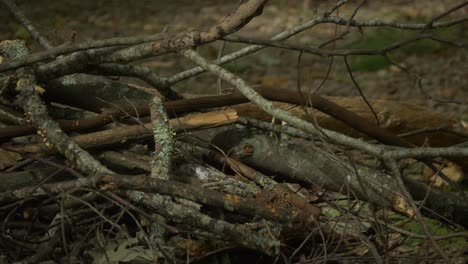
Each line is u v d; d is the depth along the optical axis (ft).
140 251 9.82
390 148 11.68
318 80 23.40
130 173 10.88
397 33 26.27
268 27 28.81
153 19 29.71
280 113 9.59
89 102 11.96
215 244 10.02
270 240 9.65
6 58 11.63
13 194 10.07
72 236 10.25
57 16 28.73
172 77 12.26
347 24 11.10
